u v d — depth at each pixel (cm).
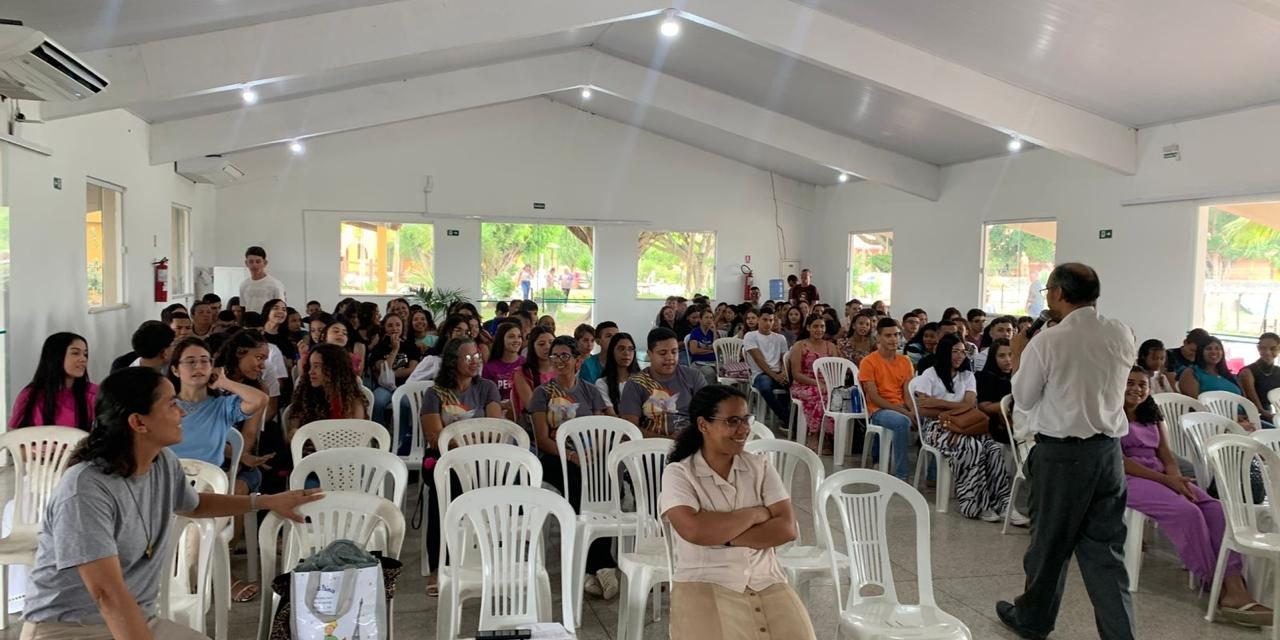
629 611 310
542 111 1368
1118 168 813
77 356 384
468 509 268
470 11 697
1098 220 868
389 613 244
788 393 800
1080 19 609
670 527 273
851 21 737
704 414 265
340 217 1296
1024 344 352
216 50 643
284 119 988
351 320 727
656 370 448
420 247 1337
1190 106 726
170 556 255
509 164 1359
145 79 629
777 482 272
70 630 203
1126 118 793
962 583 407
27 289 602
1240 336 732
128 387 202
